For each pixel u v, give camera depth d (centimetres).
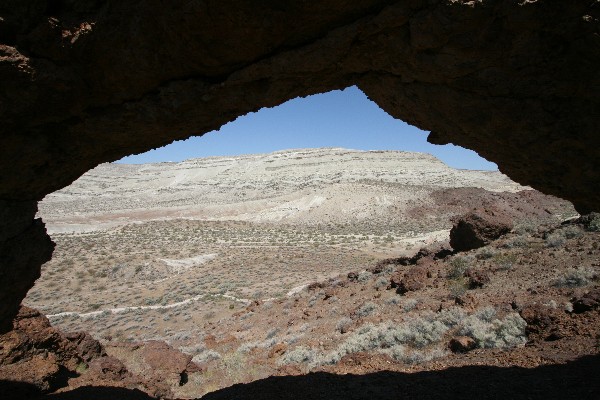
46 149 623
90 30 513
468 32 505
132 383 1195
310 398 930
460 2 475
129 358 1471
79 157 682
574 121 541
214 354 1714
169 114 625
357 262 4088
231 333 2139
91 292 3784
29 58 512
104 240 5606
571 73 510
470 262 1808
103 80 573
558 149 577
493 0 470
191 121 660
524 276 1489
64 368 1179
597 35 463
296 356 1418
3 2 477
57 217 7900
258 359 1548
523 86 545
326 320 1825
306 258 4344
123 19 512
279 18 515
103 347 1450
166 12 498
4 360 1027
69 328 2772
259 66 583
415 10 513
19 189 645
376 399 862
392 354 1184
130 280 4106
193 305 3059
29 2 487
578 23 466
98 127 632
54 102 568
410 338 1269
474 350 1081
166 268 4309
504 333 1091
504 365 926
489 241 2030
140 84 587
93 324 2845
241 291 3300
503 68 537
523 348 1004
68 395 995
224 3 484
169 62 565
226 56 564
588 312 1032
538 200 5694
